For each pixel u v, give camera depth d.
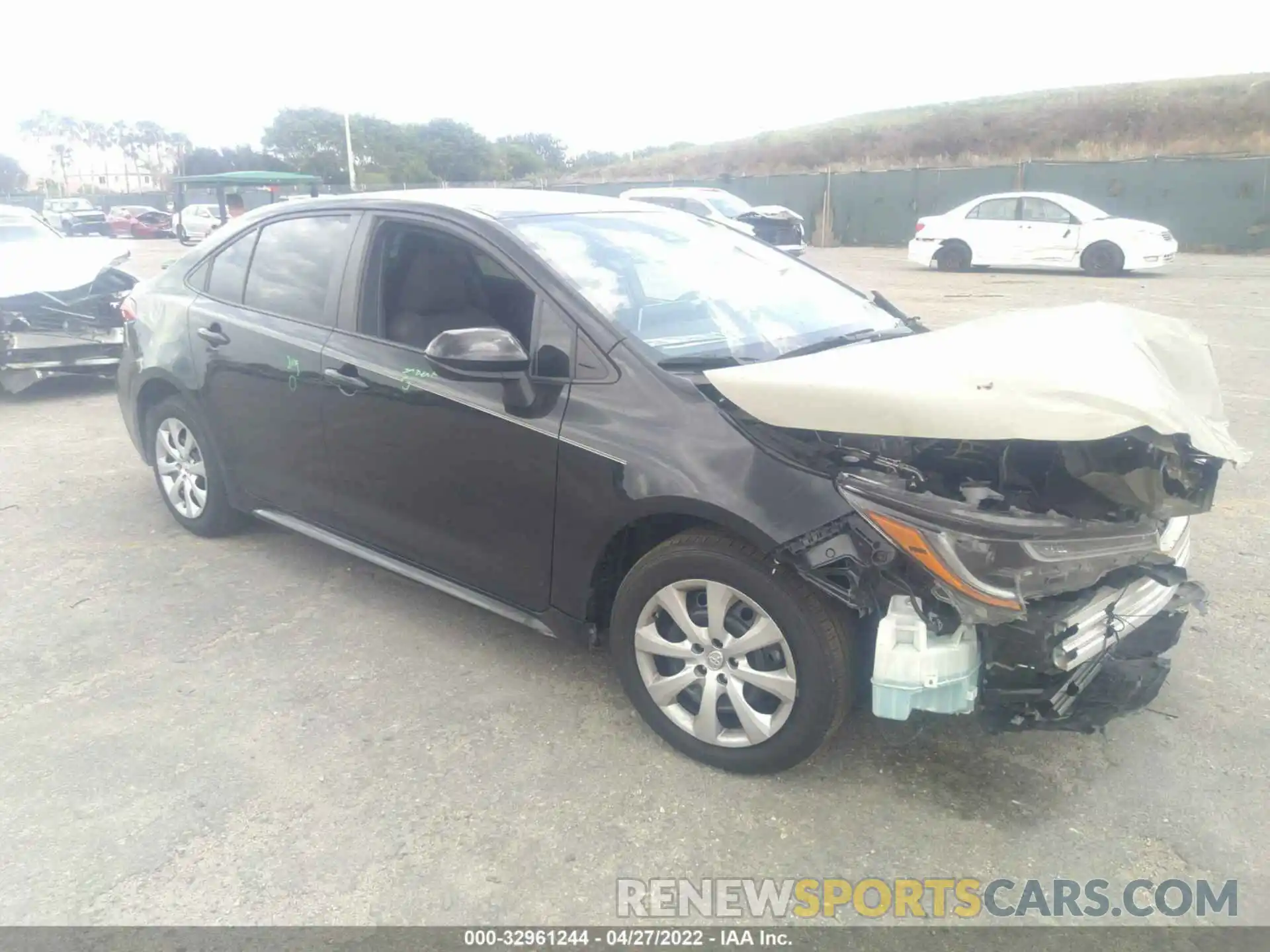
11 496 6.01
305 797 3.14
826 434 3.02
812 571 2.83
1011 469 2.93
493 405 3.52
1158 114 43.09
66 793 3.16
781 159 52.44
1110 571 2.94
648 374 3.26
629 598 3.29
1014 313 3.58
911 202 27.88
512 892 2.74
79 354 8.59
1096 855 2.85
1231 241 23.23
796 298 4.11
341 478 4.17
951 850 2.88
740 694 3.12
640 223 4.23
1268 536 5.11
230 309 4.63
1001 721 2.92
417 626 4.29
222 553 5.09
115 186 84.62
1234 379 8.70
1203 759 3.26
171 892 2.74
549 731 3.48
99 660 4.00
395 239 4.04
